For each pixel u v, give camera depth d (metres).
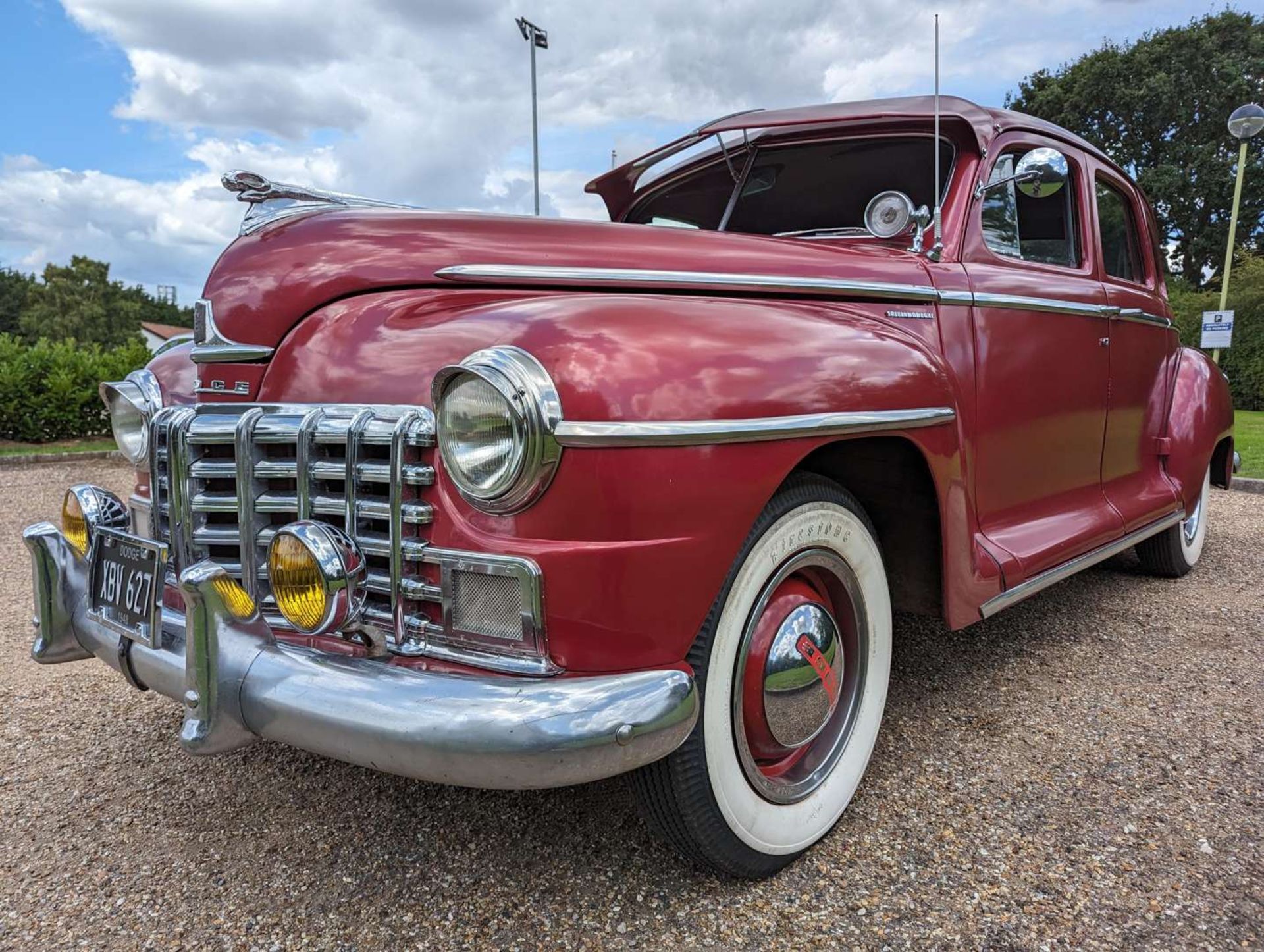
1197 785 2.14
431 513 1.54
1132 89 28.95
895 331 2.05
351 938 1.63
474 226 1.93
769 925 1.64
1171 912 1.65
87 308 66.31
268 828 2.03
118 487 7.76
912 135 2.69
